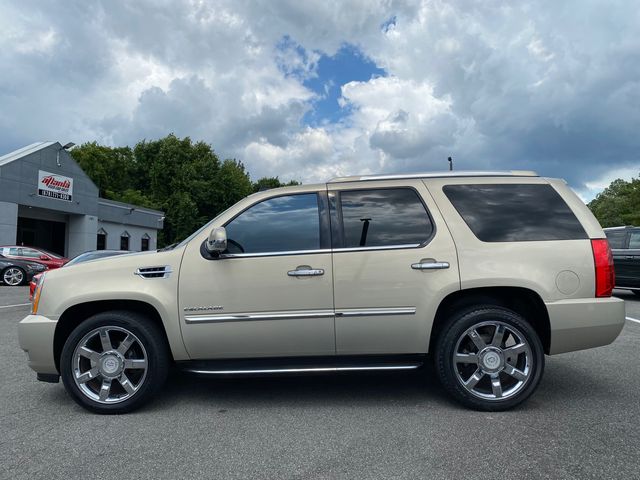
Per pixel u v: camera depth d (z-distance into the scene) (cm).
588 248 396
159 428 357
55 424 368
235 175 5988
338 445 321
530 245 395
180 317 389
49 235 3003
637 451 307
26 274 1738
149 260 402
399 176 425
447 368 385
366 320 387
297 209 413
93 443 330
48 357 395
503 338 395
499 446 316
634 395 424
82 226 3008
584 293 390
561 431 341
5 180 2381
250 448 318
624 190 6066
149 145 5675
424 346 391
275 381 480
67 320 407
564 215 408
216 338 389
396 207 411
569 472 279
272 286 388
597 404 400
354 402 411
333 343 390
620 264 1169
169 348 404
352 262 392
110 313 395
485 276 386
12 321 882
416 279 388
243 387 461
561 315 385
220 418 377
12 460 304
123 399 389
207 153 5756
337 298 388
